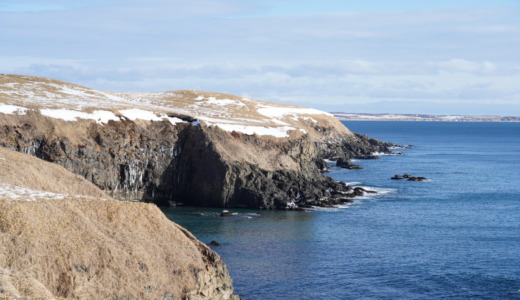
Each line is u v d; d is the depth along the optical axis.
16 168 53.28
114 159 92.94
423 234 76.75
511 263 63.78
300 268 60.94
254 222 83.00
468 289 55.66
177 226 48.41
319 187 104.44
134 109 103.50
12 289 30.92
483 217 88.25
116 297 39.03
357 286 56.03
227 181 95.94
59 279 37.69
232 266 60.94
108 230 43.12
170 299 41.59
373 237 74.75
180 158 100.38
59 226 40.94
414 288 55.69
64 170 59.31
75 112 94.75
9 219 39.38
